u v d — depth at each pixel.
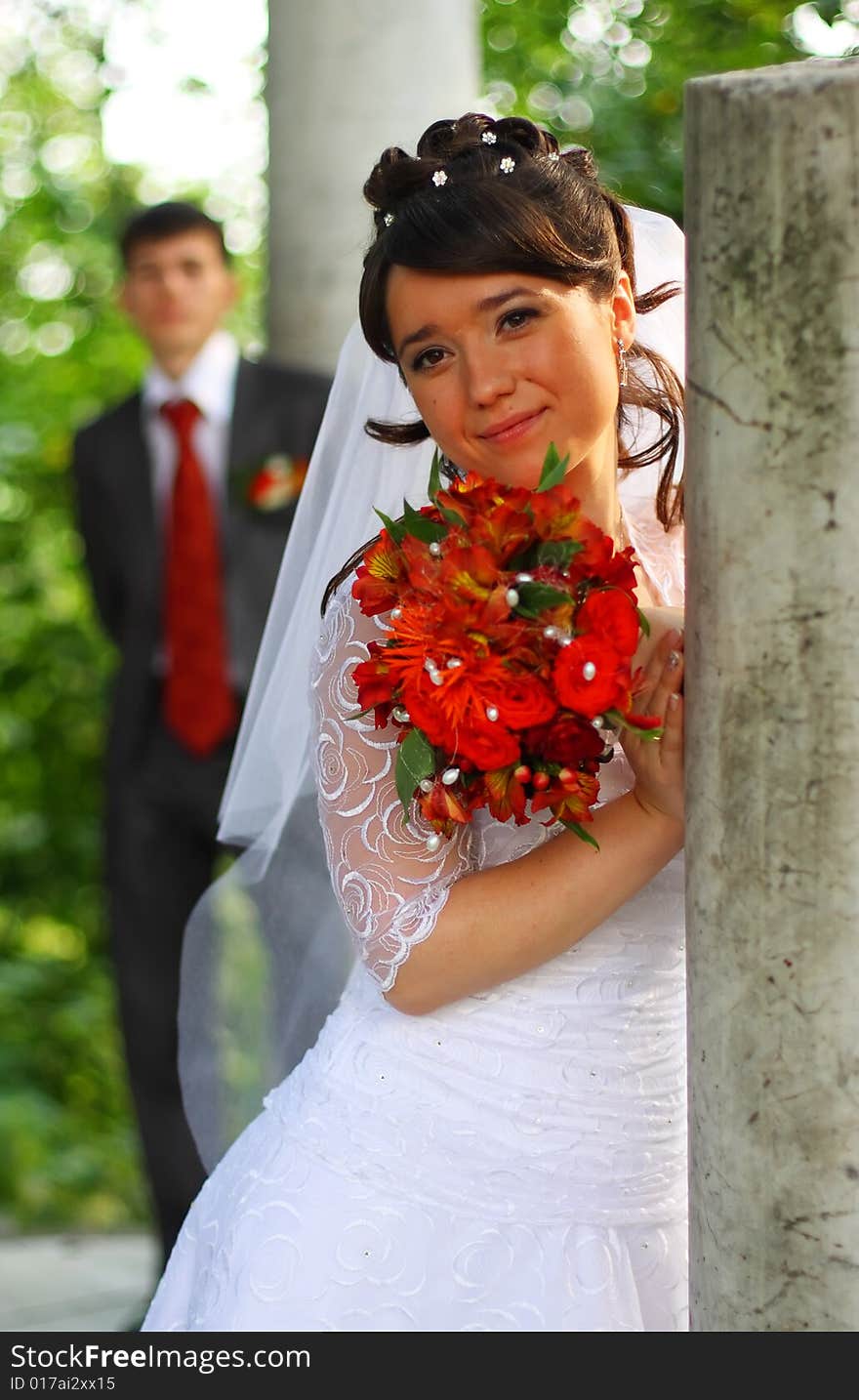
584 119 5.10
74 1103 7.01
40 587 7.30
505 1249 1.96
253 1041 2.74
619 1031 1.99
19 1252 4.90
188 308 4.19
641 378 2.24
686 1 4.70
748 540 1.51
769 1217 1.56
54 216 7.50
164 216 4.19
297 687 2.36
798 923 1.51
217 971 2.74
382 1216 1.97
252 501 4.19
